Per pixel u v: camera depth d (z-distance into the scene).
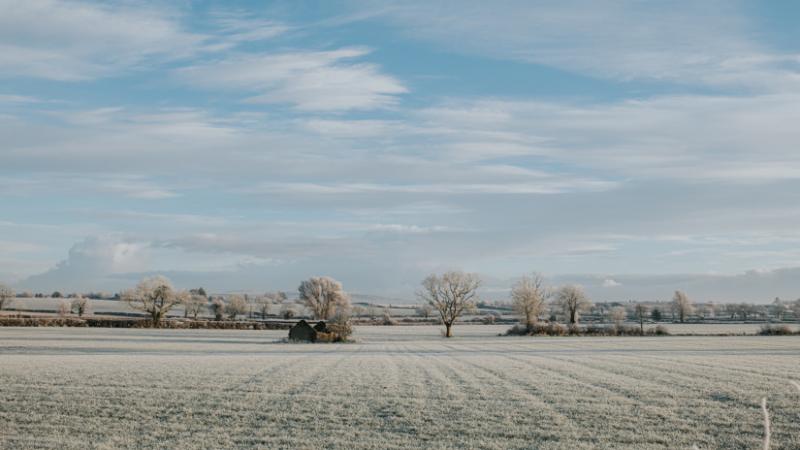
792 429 23.58
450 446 21.61
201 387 35.62
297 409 28.48
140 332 125.88
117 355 64.62
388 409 28.55
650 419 25.86
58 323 145.00
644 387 35.69
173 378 39.81
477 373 44.97
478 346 91.94
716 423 24.84
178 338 107.75
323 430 24.16
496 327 183.75
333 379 40.41
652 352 71.31
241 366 49.88
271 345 93.31
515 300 146.88
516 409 28.39
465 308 133.12
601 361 56.44
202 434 23.27
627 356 63.78
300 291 179.88
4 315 174.00
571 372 45.34
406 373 44.97
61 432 23.67
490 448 21.28
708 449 20.84
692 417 26.11
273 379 40.06
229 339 108.25
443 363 55.28
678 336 121.38
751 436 22.53
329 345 96.06
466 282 133.38
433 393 33.66
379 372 45.72
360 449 21.20
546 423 25.22
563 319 176.50
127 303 150.62
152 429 24.28
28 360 53.50
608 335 128.88
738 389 34.09
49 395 32.03
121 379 38.88
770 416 26.02
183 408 28.62
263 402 30.38
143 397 31.73
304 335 106.25
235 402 30.31
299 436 23.12
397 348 87.75
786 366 49.06
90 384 36.31
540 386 36.66
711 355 64.38
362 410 28.27
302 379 40.25
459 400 31.09
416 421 25.66
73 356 61.19
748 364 51.22
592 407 28.81
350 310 181.00
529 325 135.50
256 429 24.27
